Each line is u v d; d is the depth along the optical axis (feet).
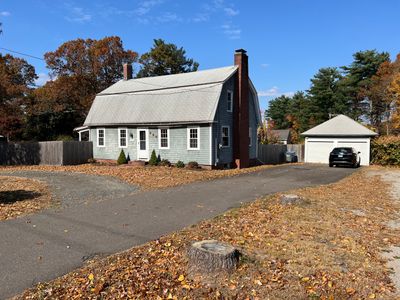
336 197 38.73
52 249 20.79
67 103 138.72
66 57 153.38
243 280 16.58
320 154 105.29
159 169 68.54
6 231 24.47
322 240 22.65
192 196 38.93
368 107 181.68
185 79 86.02
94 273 17.35
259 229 24.91
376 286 16.39
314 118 196.13
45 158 87.61
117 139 87.86
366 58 180.75
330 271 17.76
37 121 124.88
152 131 81.41
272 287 16.03
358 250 20.98
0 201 34.83
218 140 74.79
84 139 129.29
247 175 62.95
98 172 63.16
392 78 145.07
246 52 83.82
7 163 91.25
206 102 73.87
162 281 16.61
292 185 48.85
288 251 20.38
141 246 21.36
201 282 16.46
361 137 98.37
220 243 18.89
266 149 101.91
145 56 179.32
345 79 187.62
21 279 16.67
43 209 31.60
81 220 27.73
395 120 143.02
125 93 90.68
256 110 93.15
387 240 23.26
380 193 43.24
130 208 32.37
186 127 75.72
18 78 149.89
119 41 160.25
